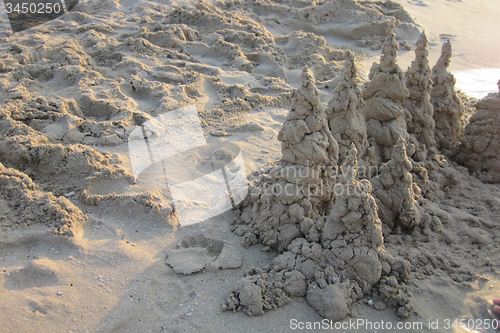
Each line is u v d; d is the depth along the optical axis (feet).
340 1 7.73
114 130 4.01
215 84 4.96
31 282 2.63
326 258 2.72
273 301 2.62
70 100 4.30
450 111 3.76
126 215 3.14
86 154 3.49
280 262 2.77
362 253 2.67
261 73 5.63
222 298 2.65
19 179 3.18
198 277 2.76
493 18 8.81
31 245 2.87
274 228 2.94
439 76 3.76
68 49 5.28
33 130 3.81
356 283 2.68
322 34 7.54
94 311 2.53
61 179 3.42
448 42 3.69
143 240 2.97
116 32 6.48
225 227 3.12
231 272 2.80
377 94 3.45
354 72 3.18
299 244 2.80
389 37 3.37
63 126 4.00
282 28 7.47
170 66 5.20
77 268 2.73
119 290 2.65
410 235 3.08
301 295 2.67
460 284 2.77
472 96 5.09
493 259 2.94
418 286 2.74
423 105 3.61
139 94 4.74
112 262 2.79
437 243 3.04
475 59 6.53
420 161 3.49
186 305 2.61
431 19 8.65
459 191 3.49
